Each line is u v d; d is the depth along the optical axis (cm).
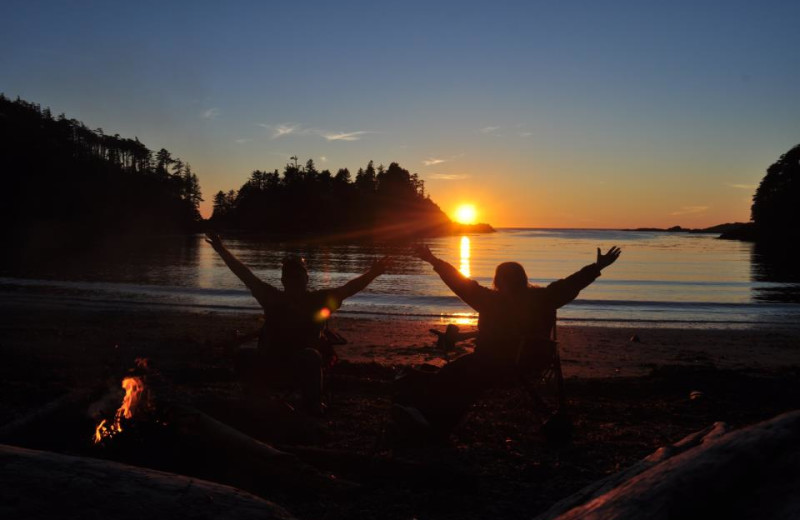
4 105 11556
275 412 456
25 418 395
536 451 440
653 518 192
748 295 2323
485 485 368
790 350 1155
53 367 712
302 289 497
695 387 686
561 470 394
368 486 358
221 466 361
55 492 215
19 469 222
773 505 184
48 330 1087
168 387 559
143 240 7950
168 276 2561
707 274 3453
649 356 1056
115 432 379
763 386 684
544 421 504
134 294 1877
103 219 11162
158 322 1294
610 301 1977
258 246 6391
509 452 434
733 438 212
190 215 14325
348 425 492
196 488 239
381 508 328
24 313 1403
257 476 352
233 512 232
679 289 2536
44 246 5191
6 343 934
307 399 471
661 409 584
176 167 17212
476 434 479
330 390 562
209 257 4081
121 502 220
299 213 16800
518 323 459
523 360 457
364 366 756
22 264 3072
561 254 5566
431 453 429
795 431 208
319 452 387
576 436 482
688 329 1458
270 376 488
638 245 8431
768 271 3694
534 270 3672
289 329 484
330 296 492
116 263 3319
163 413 385
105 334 1070
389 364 874
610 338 1276
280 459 361
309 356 475
